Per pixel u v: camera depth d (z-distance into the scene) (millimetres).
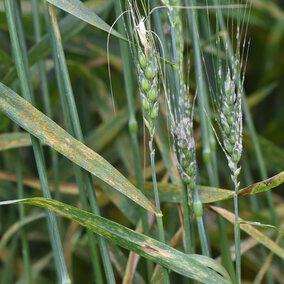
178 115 850
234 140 822
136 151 963
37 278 1291
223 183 1433
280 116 1375
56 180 1080
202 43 1019
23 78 855
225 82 822
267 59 1529
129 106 959
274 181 852
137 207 1025
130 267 945
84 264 1305
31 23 1133
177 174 985
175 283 1120
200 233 888
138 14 826
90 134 1175
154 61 811
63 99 913
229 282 852
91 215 843
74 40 1170
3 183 1258
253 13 1438
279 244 1050
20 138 1023
